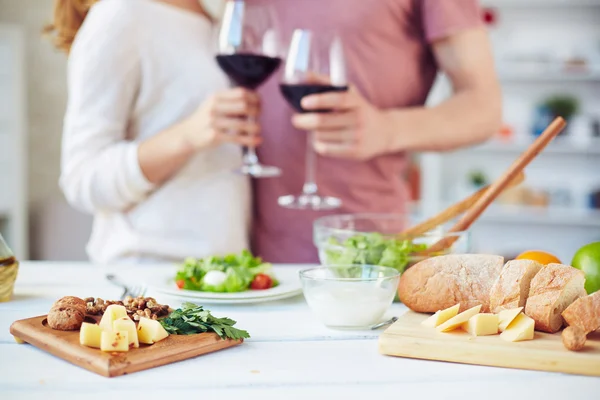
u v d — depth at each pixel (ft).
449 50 5.58
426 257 3.62
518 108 13.26
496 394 2.40
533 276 3.05
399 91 5.76
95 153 5.18
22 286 4.02
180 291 3.59
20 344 2.90
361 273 3.33
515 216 13.14
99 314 2.98
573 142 12.91
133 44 5.10
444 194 13.52
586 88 13.02
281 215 5.76
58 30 5.65
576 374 2.61
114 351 2.59
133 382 2.44
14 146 11.44
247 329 3.17
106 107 5.14
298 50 4.75
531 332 2.81
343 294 3.09
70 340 2.70
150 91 5.25
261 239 5.90
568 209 13.20
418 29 5.72
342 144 5.08
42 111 12.16
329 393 2.39
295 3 5.49
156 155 5.00
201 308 3.01
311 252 5.76
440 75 12.57
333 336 3.08
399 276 3.20
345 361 2.73
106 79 5.08
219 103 4.81
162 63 5.22
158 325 2.74
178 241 5.37
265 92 5.69
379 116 5.19
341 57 4.81
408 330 2.93
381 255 3.62
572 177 13.39
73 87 5.23
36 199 12.25
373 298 3.10
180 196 5.34
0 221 11.62
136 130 5.42
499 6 12.92
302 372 2.59
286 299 3.85
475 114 5.52
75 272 4.47
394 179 5.88
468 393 2.41
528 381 2.54
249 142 4.91
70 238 12.36
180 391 2.37
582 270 3.11
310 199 5.20
